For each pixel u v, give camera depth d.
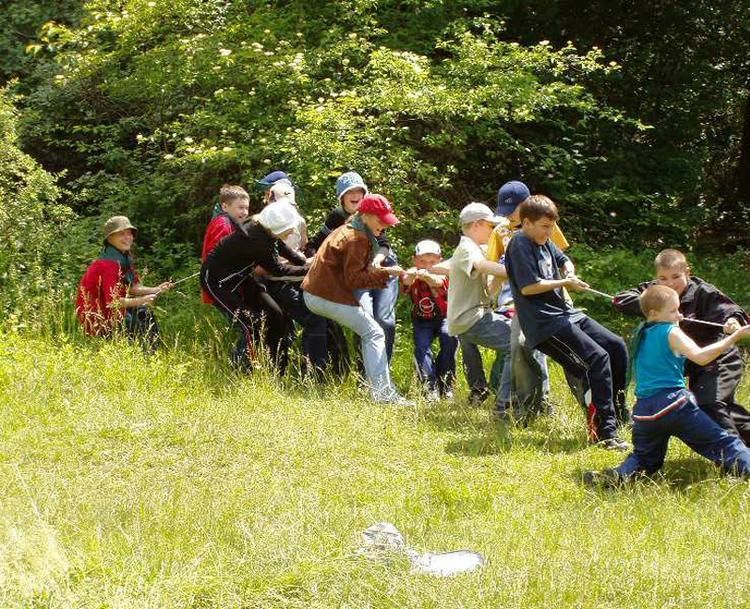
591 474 6.38
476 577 4.70
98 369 8.05
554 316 7.21
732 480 6.11
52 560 4.57
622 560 4.91
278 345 8.79
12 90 13.27
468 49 11.48
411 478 6.48
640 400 6.36
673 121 15.57
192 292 10.68
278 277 8.73
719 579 4.73
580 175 13.78
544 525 5.51
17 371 7.83
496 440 7.19
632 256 12.50
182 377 8.22
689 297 6.84
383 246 8.72
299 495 6.01
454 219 10.90
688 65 15.66
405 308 10.38
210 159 10.85
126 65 12.94
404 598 4.51
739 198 18.17
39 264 10.39
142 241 12.00
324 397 8.22
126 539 5.02
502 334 7.95
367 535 5.08
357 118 10.44
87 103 13.49
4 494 5.73
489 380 8.79
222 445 6.92
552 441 7.31
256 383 8.19
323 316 8.51
